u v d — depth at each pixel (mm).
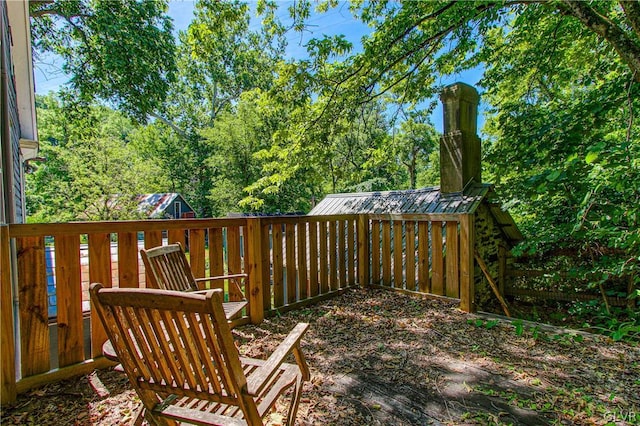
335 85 5773
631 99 3133
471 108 4395
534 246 3443
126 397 1916
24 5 4168
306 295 3721
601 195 3014
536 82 5793
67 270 2111
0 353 1809
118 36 9977
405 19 4953
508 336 2756
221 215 16219
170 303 1085
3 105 2938
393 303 3695
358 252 4402
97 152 11273
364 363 2326
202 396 1226
